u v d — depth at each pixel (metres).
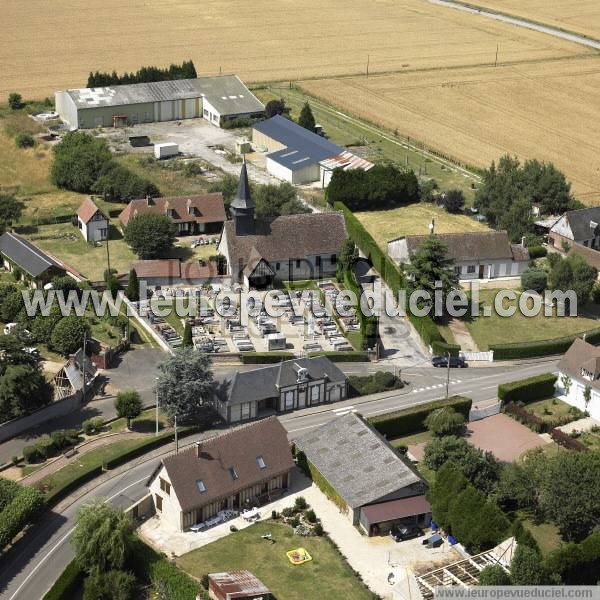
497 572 116.12
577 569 120.81
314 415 164.62
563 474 132.75
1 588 124.88
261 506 141.62
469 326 195.62
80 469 148.50
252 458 142.50
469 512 130.12
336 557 130.38
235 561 129.88
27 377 159.00
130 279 197.50
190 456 138.38
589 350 170.50
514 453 154.12
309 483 146.88
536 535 134.75
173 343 183.88
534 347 186.00
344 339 187.50
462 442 147.38
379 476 140.62
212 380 161.75
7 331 184.38
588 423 163.88
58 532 135.38
